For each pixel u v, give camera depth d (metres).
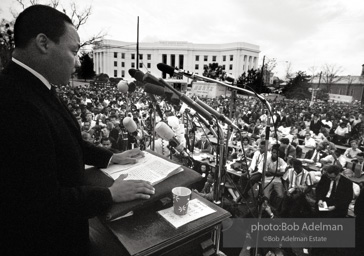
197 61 60.69
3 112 0.75
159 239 0.92
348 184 3.47
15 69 0.92
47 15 0.91
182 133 4.19
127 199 0.94
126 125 1.87
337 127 8.62
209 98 18.38
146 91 1.46
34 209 0.76
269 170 4.59
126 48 60.91
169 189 1.05
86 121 7.94
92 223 1.39
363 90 30.22
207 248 1.11
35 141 0.77
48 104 0.97
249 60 59.72
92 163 1.26
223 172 1.66
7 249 0.89
